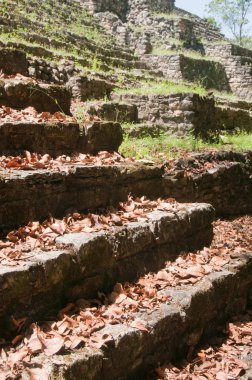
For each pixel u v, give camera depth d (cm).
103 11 2244
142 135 980
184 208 521
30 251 358
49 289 347
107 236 404
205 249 525
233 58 2270
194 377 379
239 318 499
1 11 1451
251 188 936
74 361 295
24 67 797
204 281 448
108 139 602
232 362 416
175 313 389
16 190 395
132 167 536
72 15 1967
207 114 1120
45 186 421
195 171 793
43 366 286
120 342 330
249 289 535
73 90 1092
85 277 382
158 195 580
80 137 562
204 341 447
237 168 895
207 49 2350
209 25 2761
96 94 1148
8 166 434
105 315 359
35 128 505
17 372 278
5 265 329
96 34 1934
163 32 2352
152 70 1925
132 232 433
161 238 466
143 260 448
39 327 321
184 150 901
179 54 1970
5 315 315
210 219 549
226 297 477
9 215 391
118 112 1011
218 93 2064
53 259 344
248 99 2208
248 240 695
